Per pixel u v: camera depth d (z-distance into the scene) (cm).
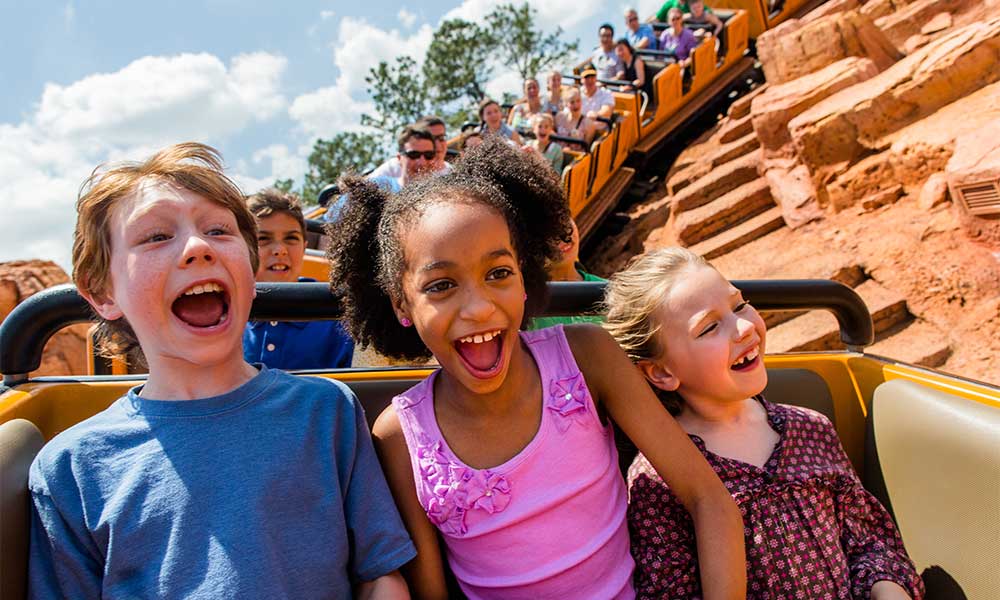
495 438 141
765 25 1197
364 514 132
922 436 164
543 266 164
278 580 118
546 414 142
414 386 158
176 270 125
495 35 2414
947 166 511
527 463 138
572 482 140
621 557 143
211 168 138
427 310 129
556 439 141
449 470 139
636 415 145
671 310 156
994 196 474
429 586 139
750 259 658
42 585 117
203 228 131
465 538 138
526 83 976
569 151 874
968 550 149
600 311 181
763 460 155
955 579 151
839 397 194
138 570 117
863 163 630
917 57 626
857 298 195
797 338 494
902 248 530
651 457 145
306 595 121
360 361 216
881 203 612
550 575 135
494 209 134
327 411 137
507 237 133
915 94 607
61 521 118
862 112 624
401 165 486
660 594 144
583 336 153
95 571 119
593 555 138
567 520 138
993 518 145
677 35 1116
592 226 888
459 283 128
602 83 1053
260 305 161
